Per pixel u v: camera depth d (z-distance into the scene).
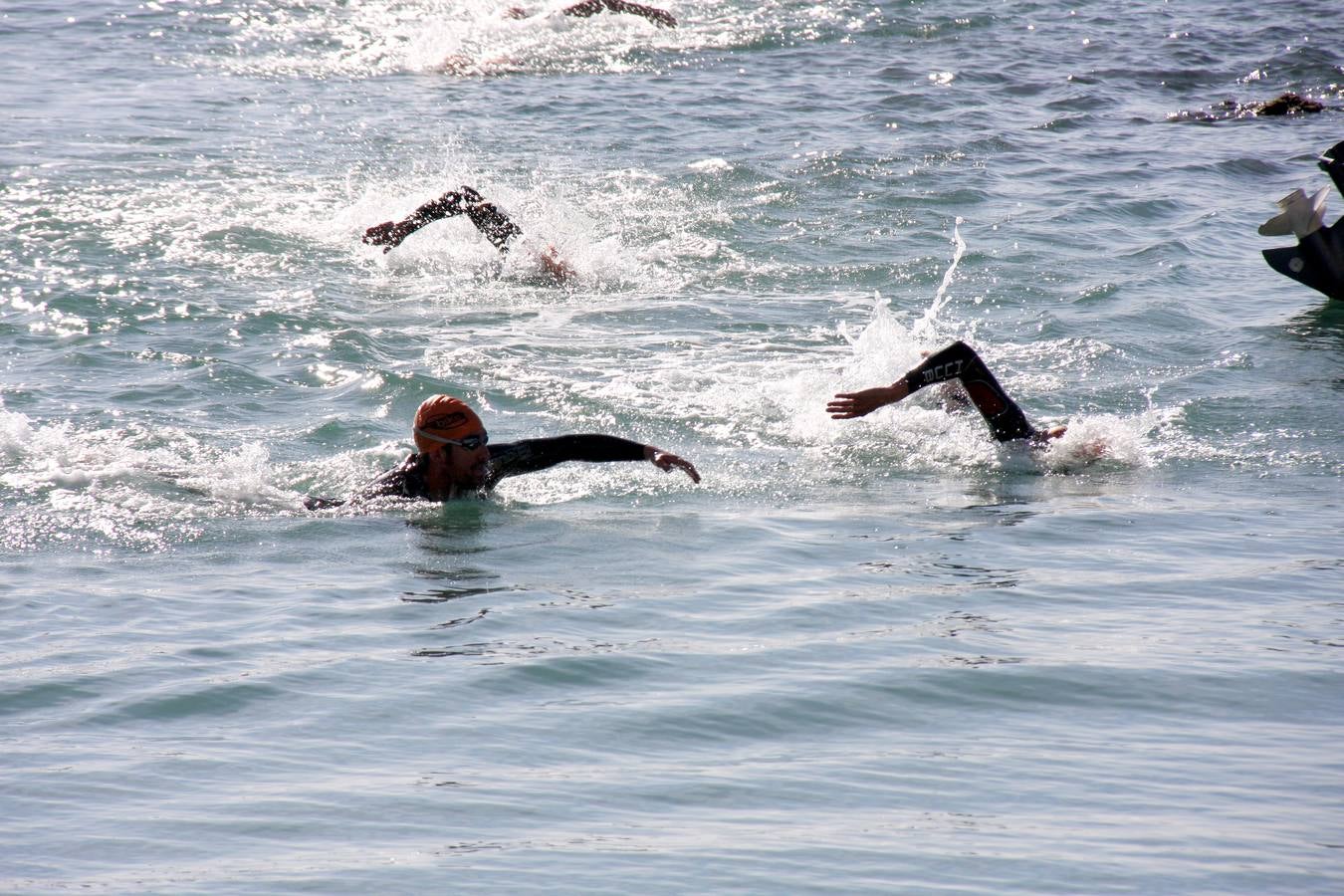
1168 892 8.05
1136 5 66.81
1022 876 8.23
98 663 11.79
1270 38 58.75
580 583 14.10
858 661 11.84
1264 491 17.61
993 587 13.90
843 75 52.06
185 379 22.05
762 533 15.92
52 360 22.73
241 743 10.17
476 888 8.03
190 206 33.28
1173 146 41.69
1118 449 19.31
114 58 53.44
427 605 13.40
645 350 24.47
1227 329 25.69
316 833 8.74
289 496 17.38
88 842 8.60
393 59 55.44
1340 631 12.58
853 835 8.73
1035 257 30.47
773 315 26.84
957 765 9.84
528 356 24.00
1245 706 10.91
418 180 36.69
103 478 17.66
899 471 18.72
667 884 8.10
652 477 18.34
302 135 41.78
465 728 10.45
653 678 11.48
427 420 17.14
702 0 67.38
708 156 39.44
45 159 37.03
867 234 32.44
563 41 58.50
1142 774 9.70
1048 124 44.50
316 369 22.84
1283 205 27.33
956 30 60.69
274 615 13.11
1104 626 12.73
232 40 58.03
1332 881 8.17
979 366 19.19
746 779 9.60
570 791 9.37
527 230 31.75
